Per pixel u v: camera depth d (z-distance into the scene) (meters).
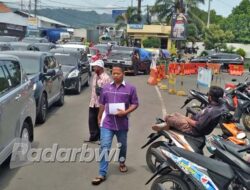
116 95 4.67
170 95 12.67
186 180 3.70
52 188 4.41
